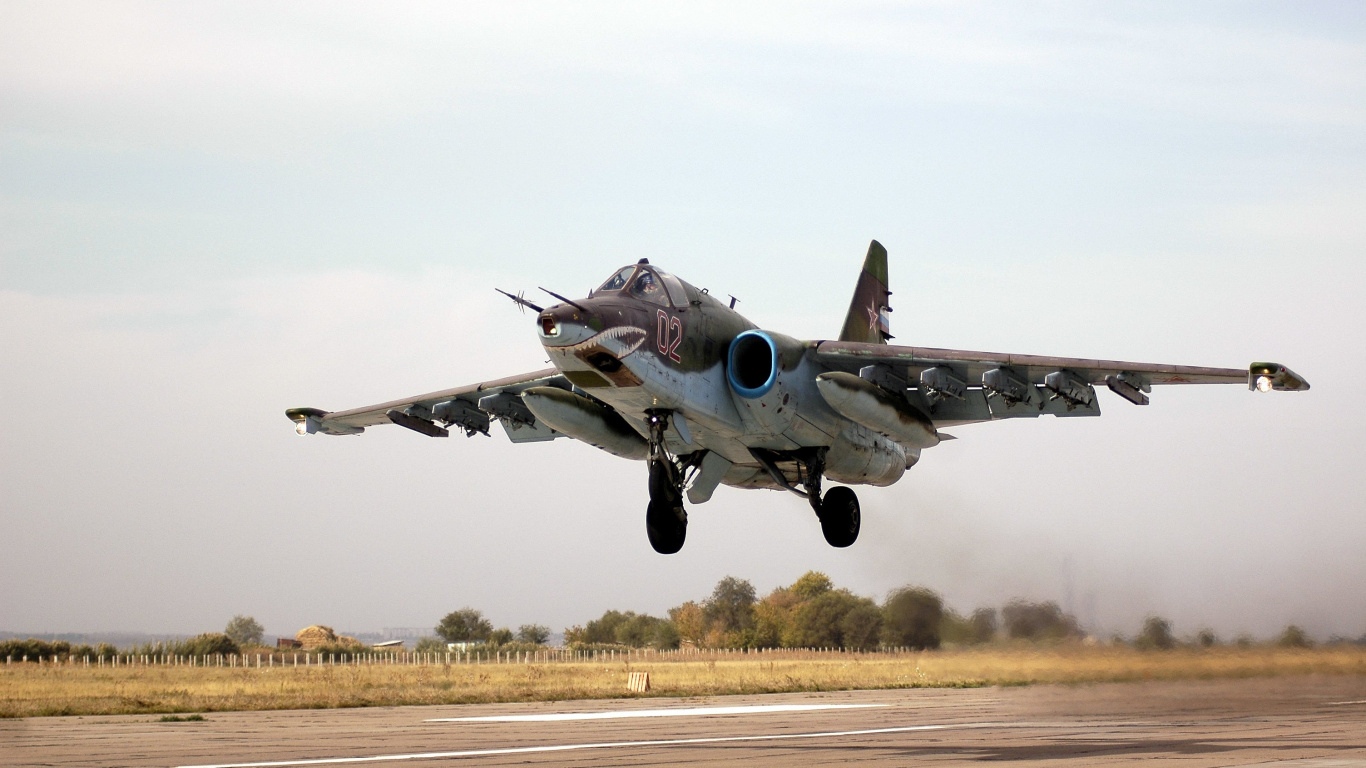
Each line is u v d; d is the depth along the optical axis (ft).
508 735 108.78
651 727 119.03
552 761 80.12
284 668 453.99
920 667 249.55
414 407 191.72
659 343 141.90
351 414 193.67
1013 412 164.86
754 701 186.80
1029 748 86.48
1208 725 111.24
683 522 158.20
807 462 167.22
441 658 655.35
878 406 153.58
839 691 223.51
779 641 643.04
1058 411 161.48
